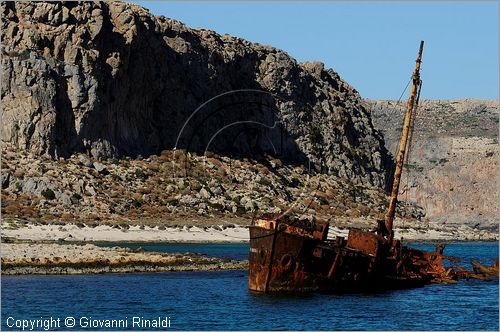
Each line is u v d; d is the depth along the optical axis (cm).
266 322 17762
